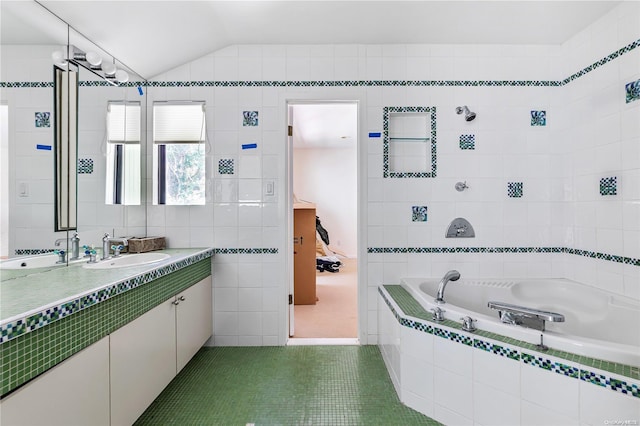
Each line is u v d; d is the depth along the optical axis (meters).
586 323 2.11
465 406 1.56
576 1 2.00
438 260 2.56
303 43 2.54
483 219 2.55
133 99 2.42
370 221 2.55
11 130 1.51
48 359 1.03
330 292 4.37
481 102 2.55
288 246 2.66
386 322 2.23
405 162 2.63
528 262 2.55
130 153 2.38
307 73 2.55
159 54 2.32
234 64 2.55
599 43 2.19
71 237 1.84
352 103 2.63
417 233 2.56
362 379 2.06
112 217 2.20
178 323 1.95
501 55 2.55
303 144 7.00
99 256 2.06
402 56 2.55
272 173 2.55
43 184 1.67
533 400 1.35
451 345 1.61
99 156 2.07
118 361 1.38
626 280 2.00
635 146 1.94
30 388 0.97
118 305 1.38
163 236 2.54
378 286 2.54
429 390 1.69
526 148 2.55
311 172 7.58
